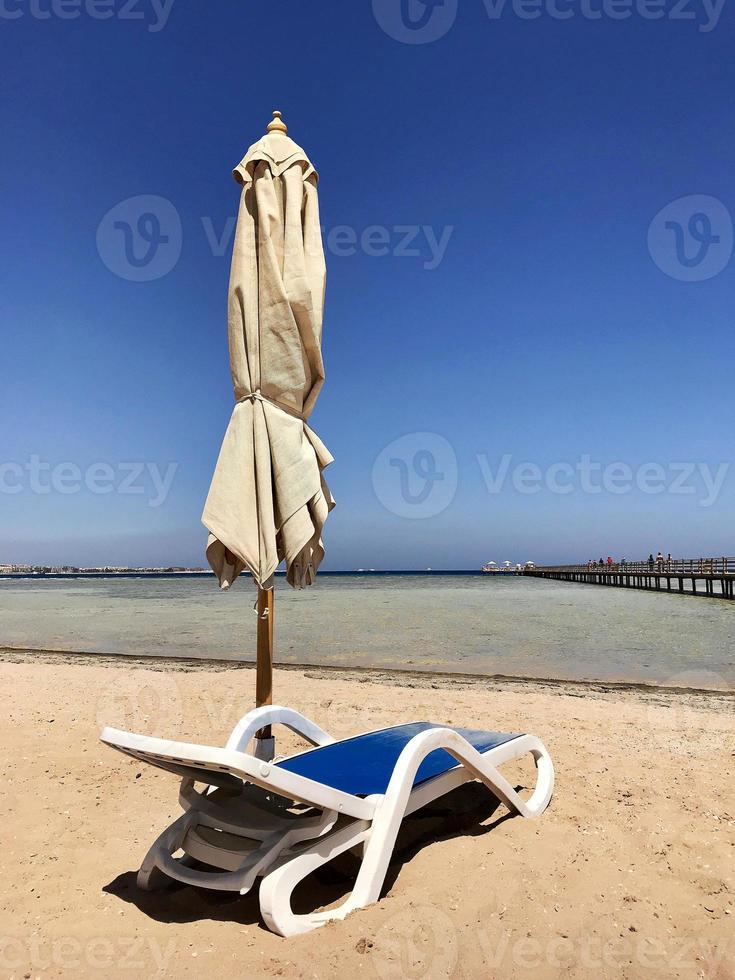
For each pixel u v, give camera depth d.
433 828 3.61
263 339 3.49
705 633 16.08
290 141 3.73
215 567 3.50
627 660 11.70
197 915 2.63
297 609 25.77
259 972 2.16
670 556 38.44
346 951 2.25
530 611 23.97
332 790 2.56
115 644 14.17
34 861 3.19
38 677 8.98
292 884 2.46
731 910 2.68
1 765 4.73
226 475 3.38
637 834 3.42
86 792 4.21
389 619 20.59
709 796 4.02
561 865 3.00
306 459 3.46
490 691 8.25
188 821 2.80
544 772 3.99
